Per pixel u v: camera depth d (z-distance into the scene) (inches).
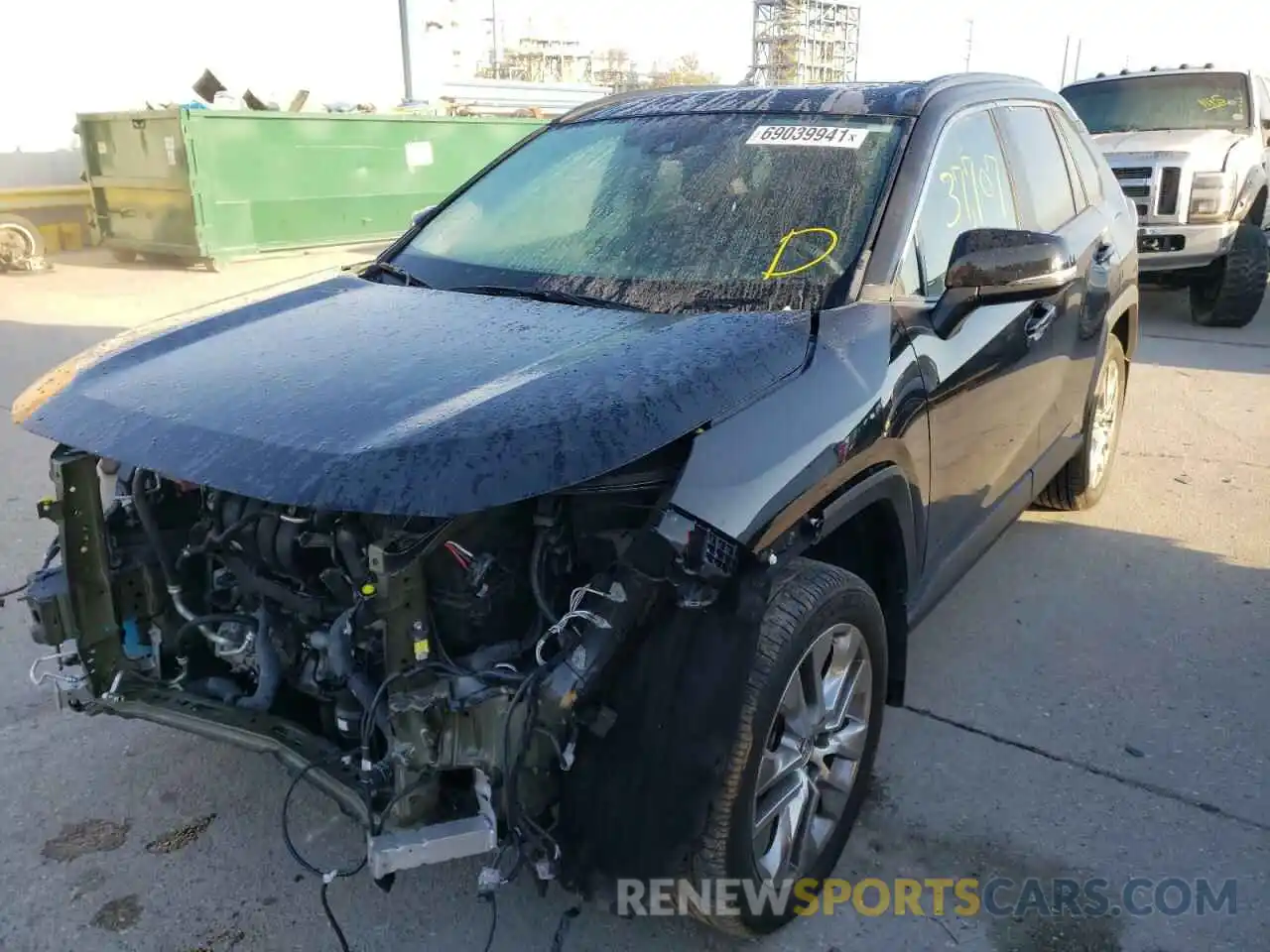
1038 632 163.5
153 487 111.4
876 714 113.0
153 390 100.6
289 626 102.8
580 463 82.0
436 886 111.1
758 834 99.0
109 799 124.2
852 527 115.6
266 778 128.1
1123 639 161.3
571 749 86.1
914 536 116.9
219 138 500.1
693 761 87.9
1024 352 144.0
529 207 141.6
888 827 120.0
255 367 102.5
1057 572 183.9
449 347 103.3
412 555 84.0
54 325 386.6
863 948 103.5
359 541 89.4
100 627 109.0
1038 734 137.3
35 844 116.6
